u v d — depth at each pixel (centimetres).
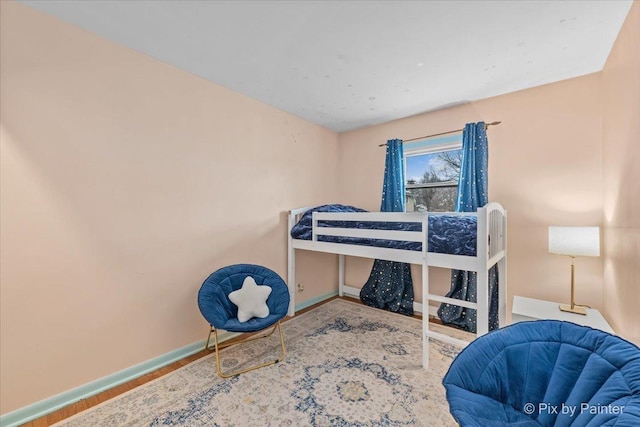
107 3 156
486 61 214
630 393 93
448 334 268
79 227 179
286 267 324
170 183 224
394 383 192
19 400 158
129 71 201
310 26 176
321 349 238
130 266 202
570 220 242
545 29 176
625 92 171
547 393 118
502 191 273
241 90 268
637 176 154
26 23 160
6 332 155
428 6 157
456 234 204
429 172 332
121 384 193
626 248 172
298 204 340
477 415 108
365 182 379
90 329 184
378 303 345
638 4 147
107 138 191
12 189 156
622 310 179
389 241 236
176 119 227
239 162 275
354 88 262
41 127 165
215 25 176
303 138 347
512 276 268
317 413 164
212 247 252
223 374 203
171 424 156
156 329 215
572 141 240
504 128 272
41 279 166
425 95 276
